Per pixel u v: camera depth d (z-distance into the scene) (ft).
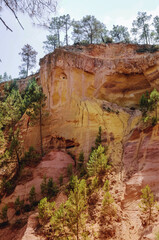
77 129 79.66
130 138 64.64
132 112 82.74
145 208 37.35
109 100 90.68
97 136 69.31
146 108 68.39
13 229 49.62
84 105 84.28
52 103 89.92
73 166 70.44
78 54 93.35
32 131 87.51
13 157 73.97
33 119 84.89
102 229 38.19
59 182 63.00
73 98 87.10
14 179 68.90
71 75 90.43
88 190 49.44
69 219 35.88
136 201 43.19
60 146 79.92
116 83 92.73
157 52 92.38
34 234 40.19
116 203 44.52
